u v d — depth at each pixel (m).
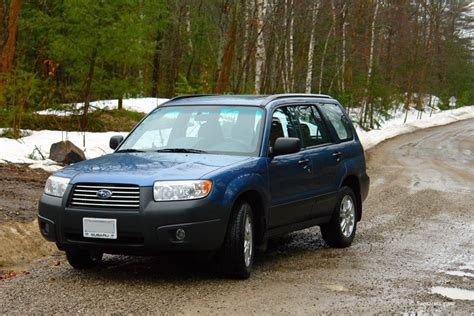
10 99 19.36
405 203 13.65
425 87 81.00
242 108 7.70
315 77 42.94
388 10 61.28
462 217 11.88
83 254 7.07
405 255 8.38
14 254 7.94
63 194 6.52
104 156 7.34
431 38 79.94
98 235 6.33
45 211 6.61
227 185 6.54
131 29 21.72
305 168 7.94
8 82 19.11
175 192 6.27
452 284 6.89
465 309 5.94
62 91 23.19
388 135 47.12
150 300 5.93
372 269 7.51
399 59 69.50
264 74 32.06
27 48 26.83
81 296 6.05
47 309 5.61
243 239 6.68
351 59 48.25
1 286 6.45
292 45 38.75
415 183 18.02
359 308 5.87
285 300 6.07
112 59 22.09
